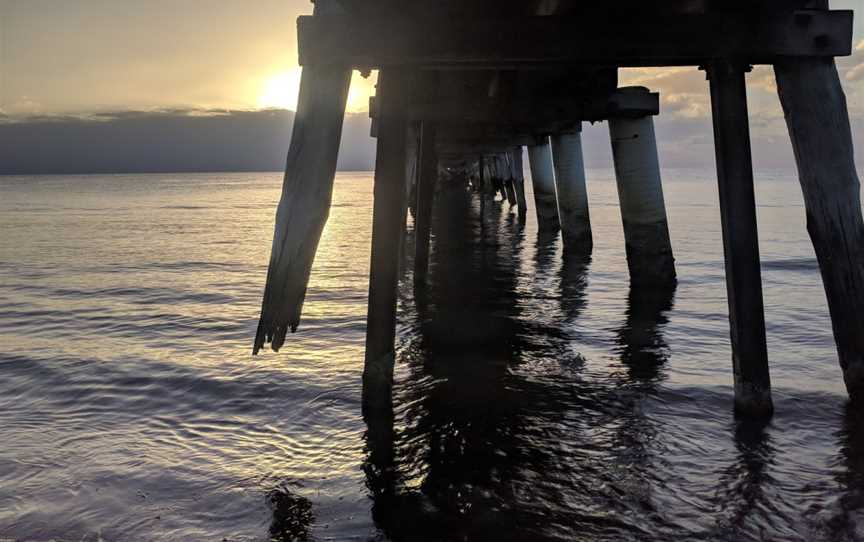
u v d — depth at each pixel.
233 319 7.71
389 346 4.29
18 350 6.30
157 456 3.76
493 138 15.31
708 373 4.99
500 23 3.87
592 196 41.59
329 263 12.90
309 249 4.13
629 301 7.96
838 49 3.78
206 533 2.91
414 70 4.21
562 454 3.60
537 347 5.86
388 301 4.26
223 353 6.04
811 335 6.16
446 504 3.09
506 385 4.79
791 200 35.88
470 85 8.52
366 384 4.33
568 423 4.04
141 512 3.12
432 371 5.17
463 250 13.20
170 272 11.86
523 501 3.09
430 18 3.88
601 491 3.18
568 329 6.54
